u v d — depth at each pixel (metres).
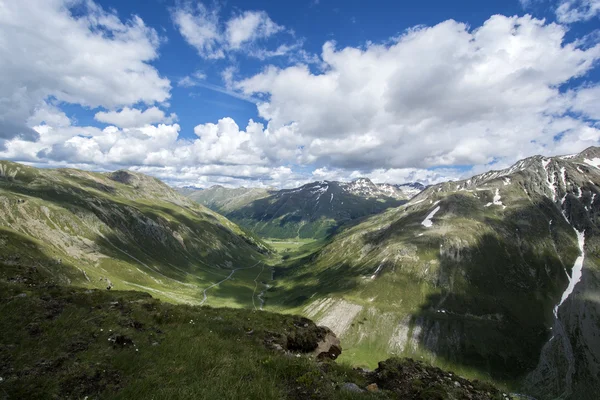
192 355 17.25
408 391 17.06
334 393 14.88
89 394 13.14
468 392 17.66
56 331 18.02
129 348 17.36
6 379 13.13
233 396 13.16
